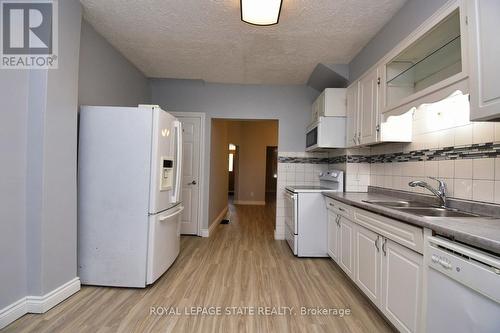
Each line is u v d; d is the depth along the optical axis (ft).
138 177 7.64
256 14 6.62
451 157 6.23
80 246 7.66
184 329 5.75
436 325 4.09
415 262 4.75
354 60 10.09
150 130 7.68
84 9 7.38
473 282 3.37
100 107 7.61
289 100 13.55
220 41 9.07
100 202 7.63
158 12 7.45
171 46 9.54
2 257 5.66
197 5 7.07
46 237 6.26
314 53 9.80
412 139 7.70
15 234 5.93
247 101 13.60
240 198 26.96
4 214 5.70
